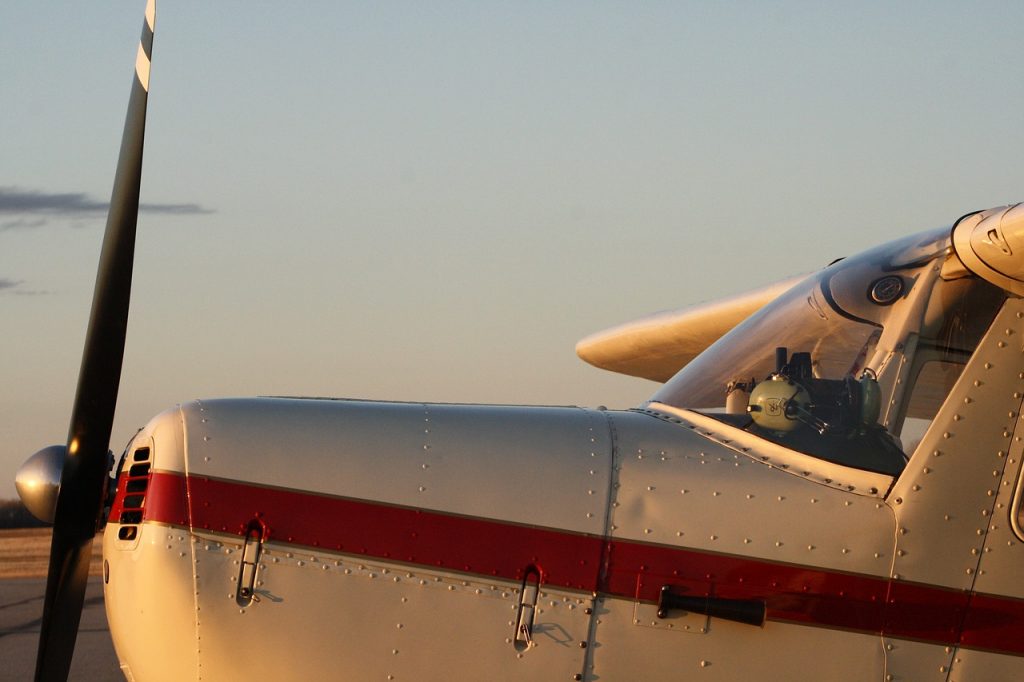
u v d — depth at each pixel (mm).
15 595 44688
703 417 14547
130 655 13211
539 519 13516
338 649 13031
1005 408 13906
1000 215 13336
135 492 13531
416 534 13391
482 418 14250
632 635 13289
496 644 13188
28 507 15148
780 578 13422
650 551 13469
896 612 13453
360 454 13688
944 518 13633
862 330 14688
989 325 14125
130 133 15117
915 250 15008
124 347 14453
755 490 13742
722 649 13289
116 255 14688
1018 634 13508
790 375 14523
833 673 13312
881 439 13977
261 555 13211
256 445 13617
